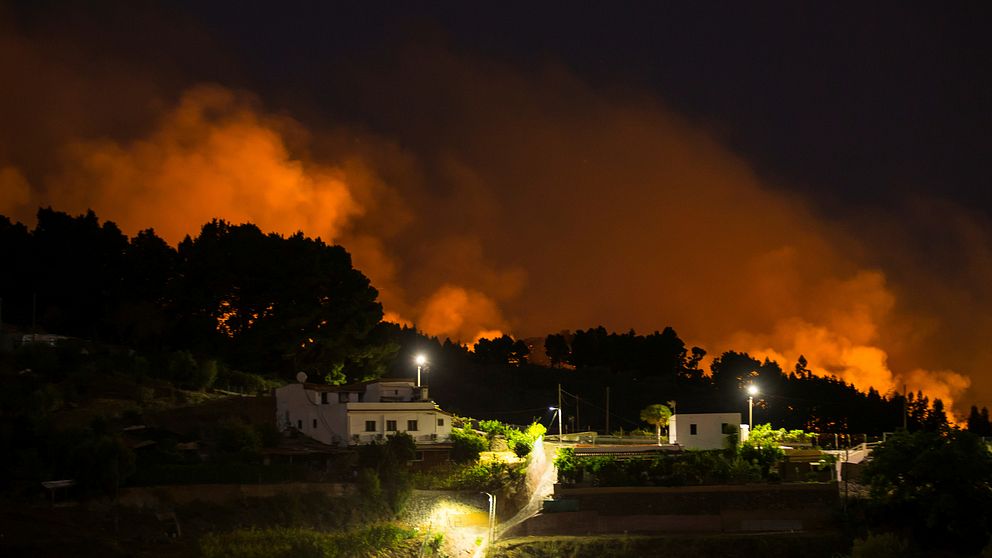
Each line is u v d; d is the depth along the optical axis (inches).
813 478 3065.9
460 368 6845.5
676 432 3575.3
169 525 2450.8
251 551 2336.4
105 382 3462.1
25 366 3476.9
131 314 4303.6
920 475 2758.4
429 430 3417.8
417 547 2635.3
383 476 2965.1
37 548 2142.0
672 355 7647.6
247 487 2711.6
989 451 2866.6
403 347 6968.5
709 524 2876.5
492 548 2719.0
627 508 2910.9
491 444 3582.7
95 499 2454.5
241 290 4451.3
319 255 4503.0
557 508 2906.0
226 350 4279.0
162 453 2856.8
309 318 4303.6
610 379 6958.7
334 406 3363.7
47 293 4456.2
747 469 3048.7
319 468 3011.8
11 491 2400.3
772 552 2704.2
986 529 2674.7
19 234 4596.5
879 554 2316.7
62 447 2549.2
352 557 2476.6
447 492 2970.0
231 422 3127.5
